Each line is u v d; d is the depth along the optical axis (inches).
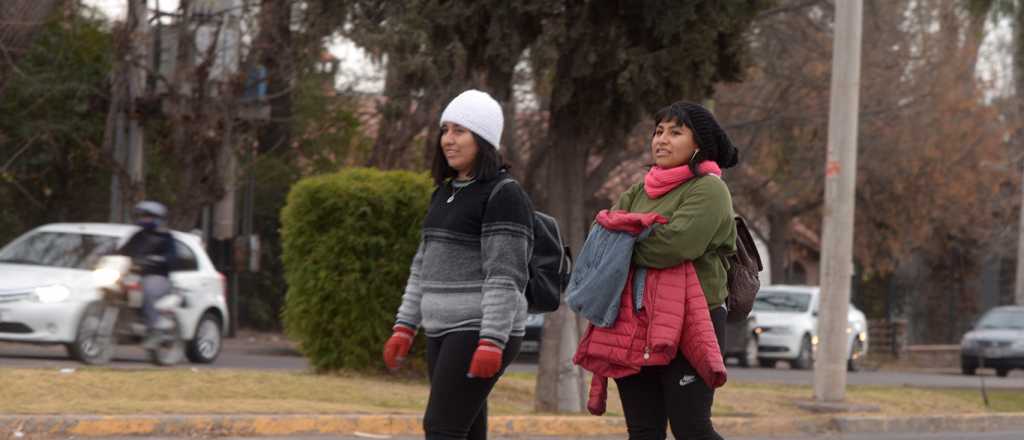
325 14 959.0
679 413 296.4
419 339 828.0
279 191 1685.5
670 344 291.4
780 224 1966.0
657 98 639.1
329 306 824.9
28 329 835.4
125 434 540.7
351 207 823.7
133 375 685.3
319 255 827.4
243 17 1241.4
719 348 294.2
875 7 1734.7
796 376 1255.5
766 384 987.9
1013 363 1585.9
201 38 1235.2
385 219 825.5
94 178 1434.5
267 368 1000.2
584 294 299.6
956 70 1830.7
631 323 297.0
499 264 290.7
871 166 1829.5
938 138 1834.4
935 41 1825.8
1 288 838.5
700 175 297.7
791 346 1487.5
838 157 800.3
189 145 1214.9
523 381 861.8
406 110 1282.0
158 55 1227.2
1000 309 1679.4
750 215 1963.6
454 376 295.6
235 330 1499.8
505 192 293.6
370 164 1316.4
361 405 653.3
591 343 302.8
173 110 1188.5
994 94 2043.6
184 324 943.7
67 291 845.8
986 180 1956.2
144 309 856.3
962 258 2381.9
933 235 2251.5
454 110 297.1
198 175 1227.9
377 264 824.9
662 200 299.6
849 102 797.9
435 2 650.8
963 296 2400.3
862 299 2383.1
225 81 1208.8
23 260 885.8
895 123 1800.0
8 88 1309.1
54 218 1433.3
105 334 853.8
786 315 1514.5
